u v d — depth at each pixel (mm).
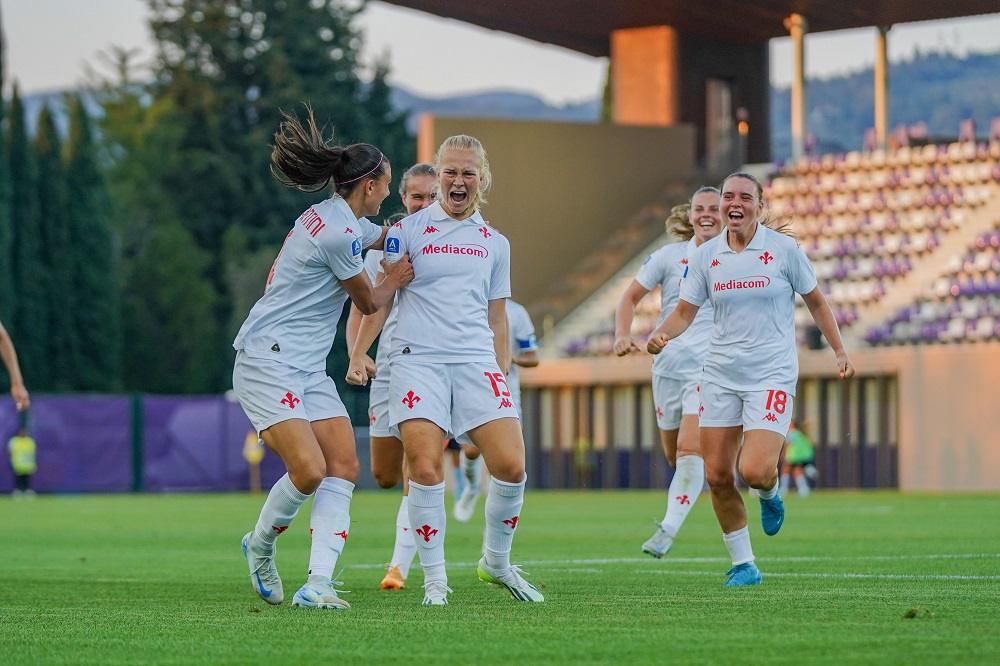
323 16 103438
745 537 13516
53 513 39531
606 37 64375
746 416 13055
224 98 104938
